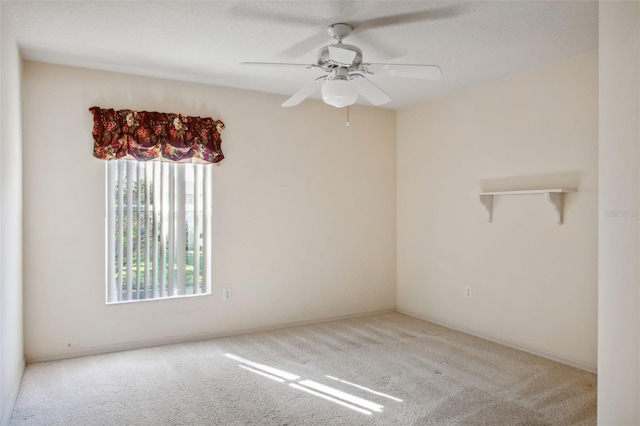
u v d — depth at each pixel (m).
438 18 2.63
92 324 3.56
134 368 3.25
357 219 4.85
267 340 3.97
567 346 3.36
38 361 3.36
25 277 3.31
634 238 1.64
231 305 4.14
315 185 4.59
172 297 3.89
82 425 2.40
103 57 3.29
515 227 3.76
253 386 2.93
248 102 4.22
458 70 3.62
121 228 3.69
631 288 1.66
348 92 2.56
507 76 3.79
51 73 3.41
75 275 3.50
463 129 4.24
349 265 4.80
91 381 3.00
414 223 4.85
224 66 3.51
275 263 4.37
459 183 4.29
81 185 3.52
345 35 2.75
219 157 4.00
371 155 4.94
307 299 4.55
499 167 3.89
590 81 3.21
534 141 3.59
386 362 3.39
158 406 2.63
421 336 4.09
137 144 3.65
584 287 3.25
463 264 4.26
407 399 2.74
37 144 3.36
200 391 2.85
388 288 5.05
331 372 3.19
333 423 2.44
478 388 2.91
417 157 4.80
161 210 3.87
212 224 4.05
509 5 2.46
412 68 2.65
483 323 4.05
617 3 1.71
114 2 2.42
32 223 3.34
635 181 1.64
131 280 3.75
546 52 3.19
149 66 3.51
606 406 1.75
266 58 3.34
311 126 4.57
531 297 3.62
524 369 3.25
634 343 1.65
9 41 2.59
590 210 3.21
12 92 2.71
